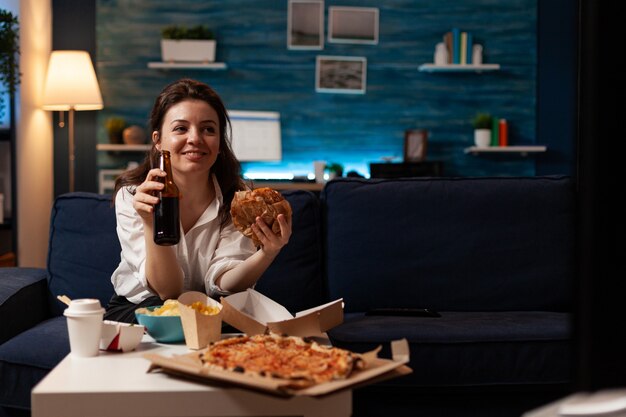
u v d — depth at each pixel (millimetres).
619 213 911
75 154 5809
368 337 1916
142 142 5719
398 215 2434
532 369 1920
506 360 1916
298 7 5965
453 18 5977
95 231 2418
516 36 5980
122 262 2117
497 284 2391
